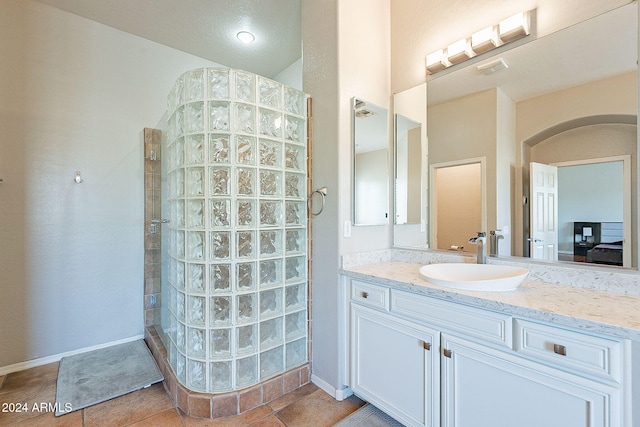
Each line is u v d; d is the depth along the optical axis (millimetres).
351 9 1887
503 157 1605
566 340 977
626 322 893
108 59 2477
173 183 1911
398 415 1489
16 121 2111
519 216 1539
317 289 1948
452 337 1275
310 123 1995
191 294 1701
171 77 2795
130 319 2594
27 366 2152
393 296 1513
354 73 1896
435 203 1893
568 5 1391
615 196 1257
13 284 2115
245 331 1750
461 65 1774
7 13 2086
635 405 924
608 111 1285
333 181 1840
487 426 1174
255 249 1771
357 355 1714
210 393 1657
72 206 2330
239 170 1716
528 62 1515
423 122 1950
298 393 1867
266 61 3070
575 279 1330
